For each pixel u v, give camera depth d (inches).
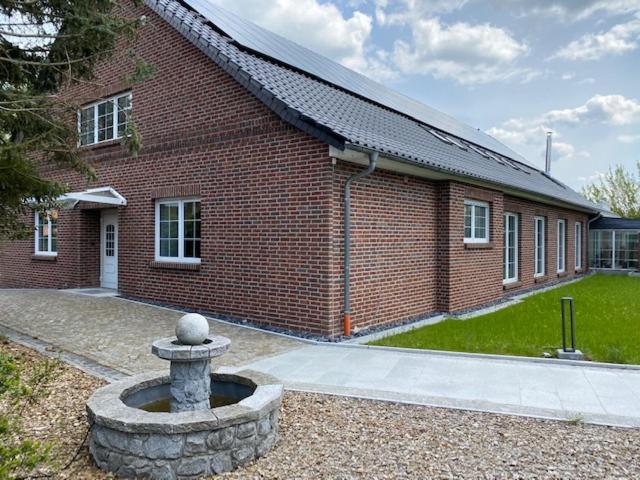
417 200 399.5
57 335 311.7
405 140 395.9
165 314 381.7
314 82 454.9
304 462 149.9
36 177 289.3
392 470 144.3
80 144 395.2
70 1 264.7
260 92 325.7
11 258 611.5
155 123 430.9
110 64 473.4
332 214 317.1
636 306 465.1
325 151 315.3
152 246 436.8
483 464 148.0
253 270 357.1
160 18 425.4
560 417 184.5
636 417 184.5
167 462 140.7
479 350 283.9
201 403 166.7
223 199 376.2
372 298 351.9
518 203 576.4
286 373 239.9
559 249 782.5
